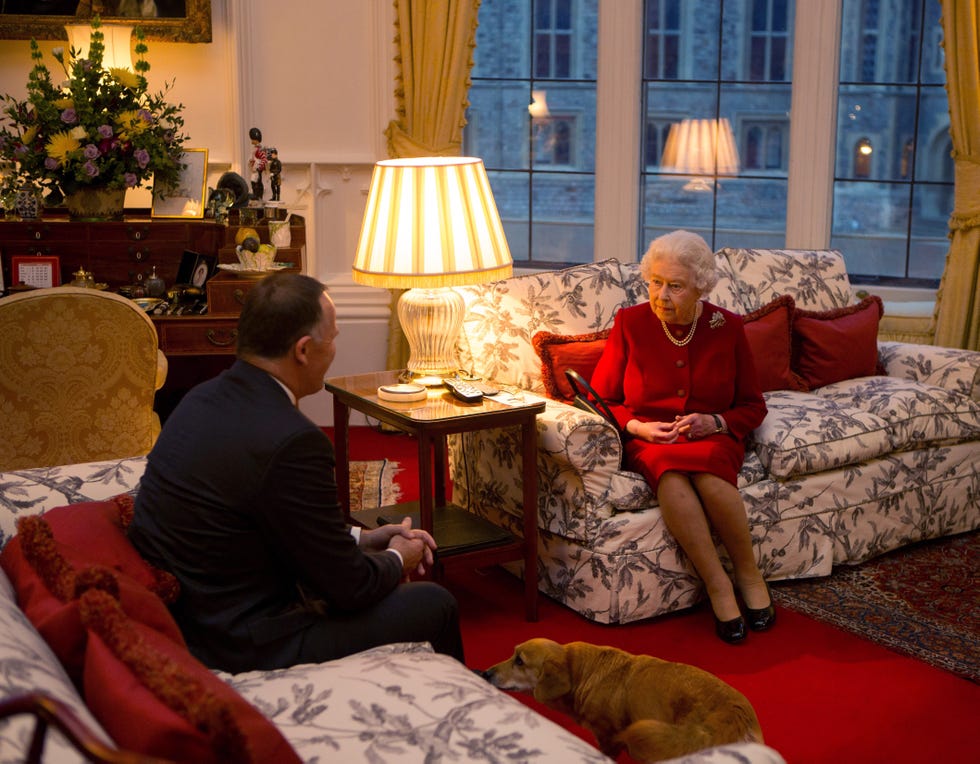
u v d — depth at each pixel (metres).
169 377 4.74
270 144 5.13
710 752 1.36
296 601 2.07
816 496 3.37
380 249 3.20
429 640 2.14
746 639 3.02
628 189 5.35
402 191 3.16
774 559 3.33
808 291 4.21
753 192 5.38
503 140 5.46
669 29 5.28
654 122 5.37
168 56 4.98
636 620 3.13
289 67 5.09
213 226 4.29
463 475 3.65
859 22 5.15
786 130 5.30
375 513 3.30
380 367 5.34
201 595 1.92
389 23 5.07
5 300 2.92
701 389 3.25
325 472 1.97
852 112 5.24
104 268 4.28
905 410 3.60
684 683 2.12
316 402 5.36
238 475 1.90
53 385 3.04
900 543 3.65
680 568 3.17
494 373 3.50
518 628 3.10
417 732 1.53
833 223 5.37
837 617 3.15
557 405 3.24
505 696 1.68
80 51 4.43
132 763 0.94
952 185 5.19
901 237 5.31
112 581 1.49
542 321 3.55
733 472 3.12
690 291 3.15
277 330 2.01
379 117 5.16
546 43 5.35
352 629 2.04
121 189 4.25
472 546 3.04
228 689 1.31
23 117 4.18
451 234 3.15
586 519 3.08
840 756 2.42
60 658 1.40
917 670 2.84
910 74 5.18
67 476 2.19
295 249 4.32
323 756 1.48
